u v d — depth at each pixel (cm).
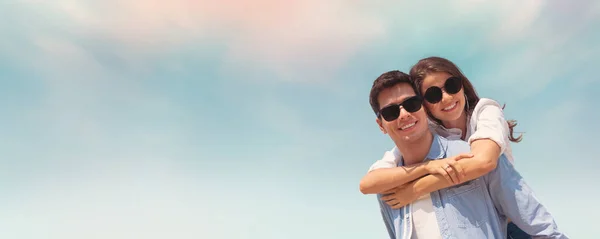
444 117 359
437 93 353
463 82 374
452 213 275
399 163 334
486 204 276
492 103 347
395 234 320
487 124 308
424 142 305
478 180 279
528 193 270
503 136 297
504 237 283
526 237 318
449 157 290
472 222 271
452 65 365
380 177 309
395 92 302
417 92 321
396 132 303
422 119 300
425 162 294
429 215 286
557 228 263
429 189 280
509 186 271
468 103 380
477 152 270
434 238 281
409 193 291
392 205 305
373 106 321
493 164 262
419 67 365
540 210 267
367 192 318
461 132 379
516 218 271
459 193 278
